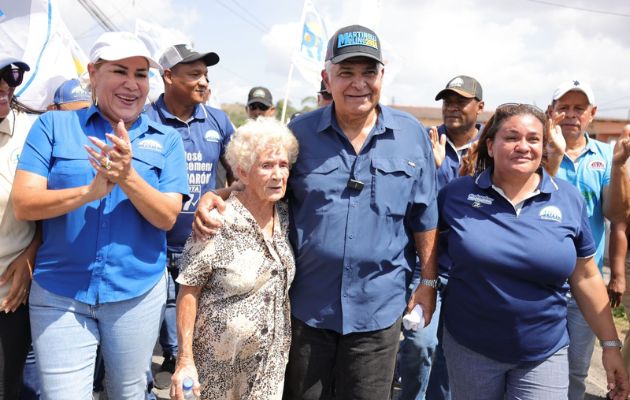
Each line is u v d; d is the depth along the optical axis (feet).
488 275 7.98
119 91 7.61
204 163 12.59
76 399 7.41
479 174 8.68
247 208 7.96
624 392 8.43
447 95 13.34
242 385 8.10
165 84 12.35
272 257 7.86
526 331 7.92
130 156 6.93
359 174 7.99
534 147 7.80
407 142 8.24
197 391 7.47
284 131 7.80
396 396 13.24
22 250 8.06
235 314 7.70
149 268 7.96
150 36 15.28
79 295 7.45
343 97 7.77
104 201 7.54
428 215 8.57
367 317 8.14
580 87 10.84
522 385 8.13
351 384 8.40
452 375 8.83
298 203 8.25
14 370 8.25
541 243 7.79
